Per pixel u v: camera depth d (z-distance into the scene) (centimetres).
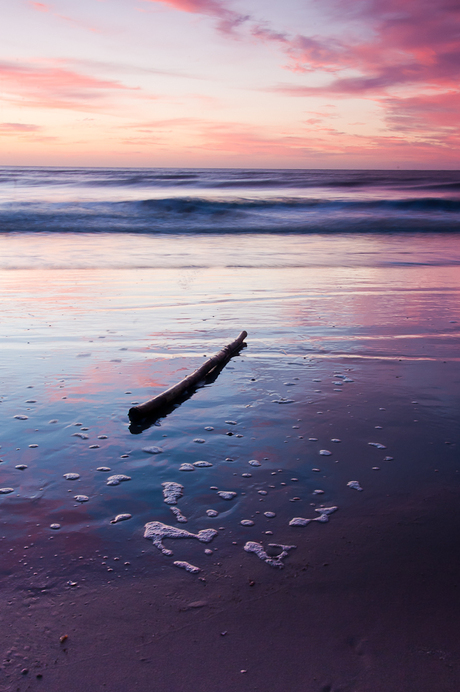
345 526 267
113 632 194
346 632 197
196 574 228
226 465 331
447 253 1445
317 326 704
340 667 181
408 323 723
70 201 2286
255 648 189
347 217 2167
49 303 811
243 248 1528
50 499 287
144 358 545
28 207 2147
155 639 192
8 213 2002
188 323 707
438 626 200
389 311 797
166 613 204
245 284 1014
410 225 2003
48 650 186
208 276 1103
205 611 206
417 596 217
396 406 431
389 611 208
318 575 229
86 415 401
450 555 244
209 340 623
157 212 2189
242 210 2334
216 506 284
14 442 354
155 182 3834
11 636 191
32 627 196
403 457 343
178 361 538
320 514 278
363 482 311
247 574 229
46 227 1836
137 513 276
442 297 904
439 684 174
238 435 374
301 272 1167
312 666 182
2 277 1045
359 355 575
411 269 1209
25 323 682
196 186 3847
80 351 564
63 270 1144
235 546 249
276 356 570
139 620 201
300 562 238
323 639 193
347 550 247
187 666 180
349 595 217
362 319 745
